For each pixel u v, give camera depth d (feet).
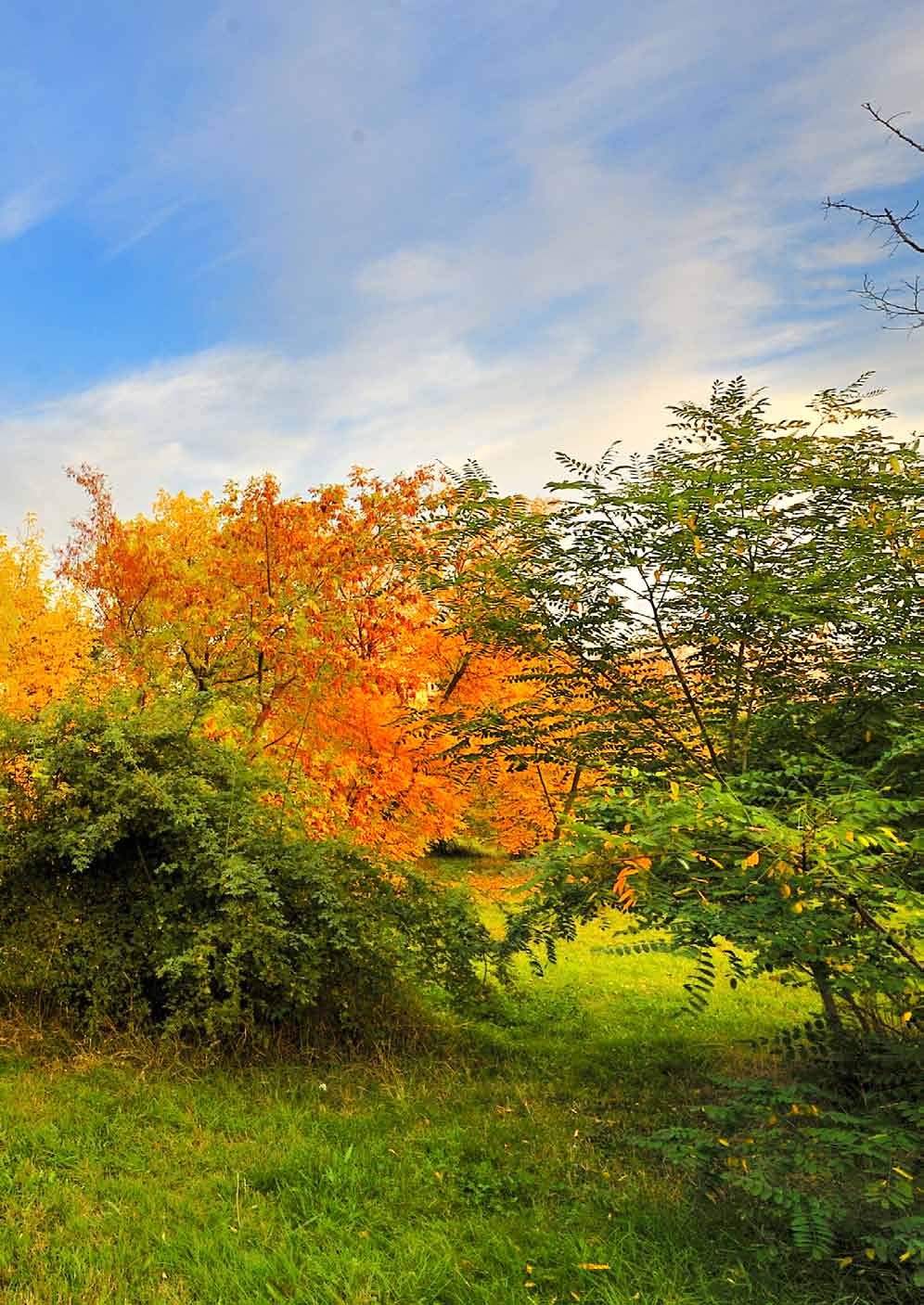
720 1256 11.39
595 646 21.56
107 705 24.07
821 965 13.65
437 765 34.06
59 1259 10.76
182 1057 19.67
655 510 19.21
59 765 21.83
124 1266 10.75
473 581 22.38
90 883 22.27
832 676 18.95
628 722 21.45
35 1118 14.96
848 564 18.44
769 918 12.49
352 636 36.06
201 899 21.79
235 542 36.94
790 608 18.01
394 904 23.48
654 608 20.43
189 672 37.29
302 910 22.53
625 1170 14.67
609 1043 25.17
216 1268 10.75
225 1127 15.75
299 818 25.35
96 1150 14.03
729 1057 23.32
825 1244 10.39
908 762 16.79
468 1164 14.66
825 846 11.30
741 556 19.76
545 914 18.97
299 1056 20.70
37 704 40.88
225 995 21.27
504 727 21.97
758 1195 10.89
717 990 33.42
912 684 17.49
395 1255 11.39
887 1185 10.34
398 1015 22.91
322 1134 15.56
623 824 14.08
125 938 21.50
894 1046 13.88
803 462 20.40
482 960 23.71
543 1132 16.37
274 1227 11.91
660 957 40.11
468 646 33.88
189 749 24.41
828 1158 11.41
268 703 34.73
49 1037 19.53
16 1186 12.58
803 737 18.95
